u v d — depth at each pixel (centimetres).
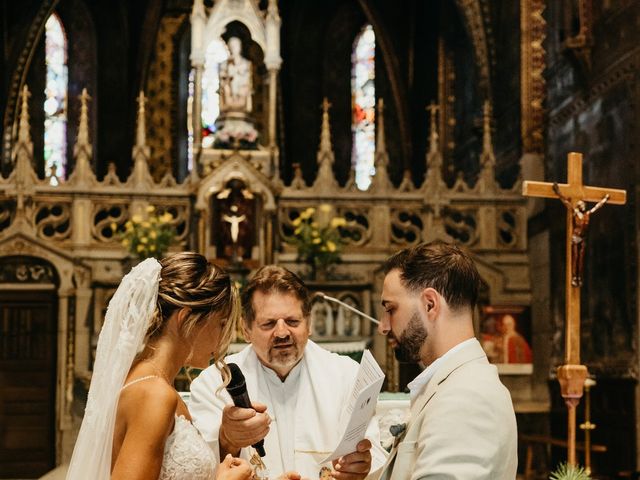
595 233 1083
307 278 1260
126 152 2052
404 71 2052
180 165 2080
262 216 1259
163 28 2105
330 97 2120
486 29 1515
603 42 1079
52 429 1225
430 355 300
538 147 1323
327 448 409
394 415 349
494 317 1260
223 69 1325
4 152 1912
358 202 1298
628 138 1004
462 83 1727
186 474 293
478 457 266
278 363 405
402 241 1295
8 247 1234
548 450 1198
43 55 2044
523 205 1309
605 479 938
